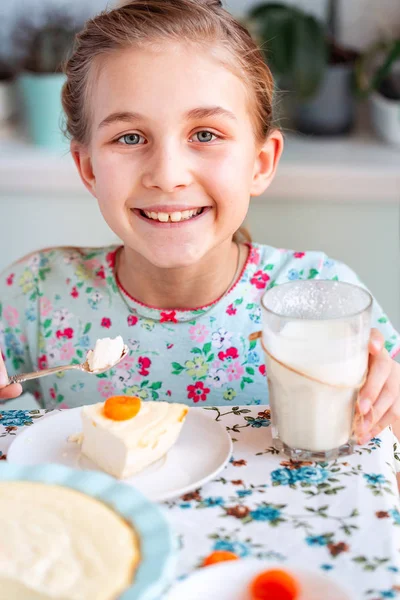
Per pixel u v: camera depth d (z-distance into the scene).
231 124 0.99
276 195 2.14
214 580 0.57
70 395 1.20
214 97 0.97
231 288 1.18
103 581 0.54
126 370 1.17
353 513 0.69
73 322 1.21
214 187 1.00
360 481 0.75
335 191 2.11
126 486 0.65
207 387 1.16
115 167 1.00
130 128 0.97
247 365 1.16
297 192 2.12
